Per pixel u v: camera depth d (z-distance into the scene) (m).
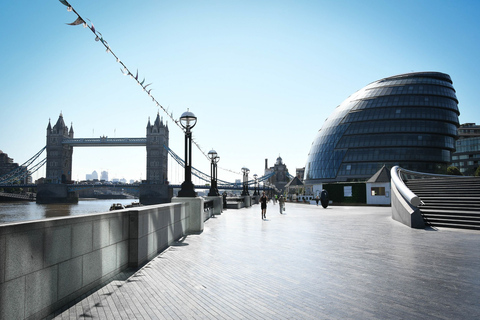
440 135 91.50
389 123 92.62
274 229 14.59
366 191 40.22
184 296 5.34
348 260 8.08
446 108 92.56
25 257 4.02
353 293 5.53
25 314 4.00
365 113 96.44
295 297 5.32
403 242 10.84
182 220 12.55
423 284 6.02
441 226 14.95
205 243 10.69
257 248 9.76
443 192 19.64
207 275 6.64
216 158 26.16
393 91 96.38
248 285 5.97
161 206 9.48
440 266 7.43
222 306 4.89
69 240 4.99
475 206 15.75
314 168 101.62
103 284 5.96
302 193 83.62
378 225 16.19
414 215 14.91
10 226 3.78
